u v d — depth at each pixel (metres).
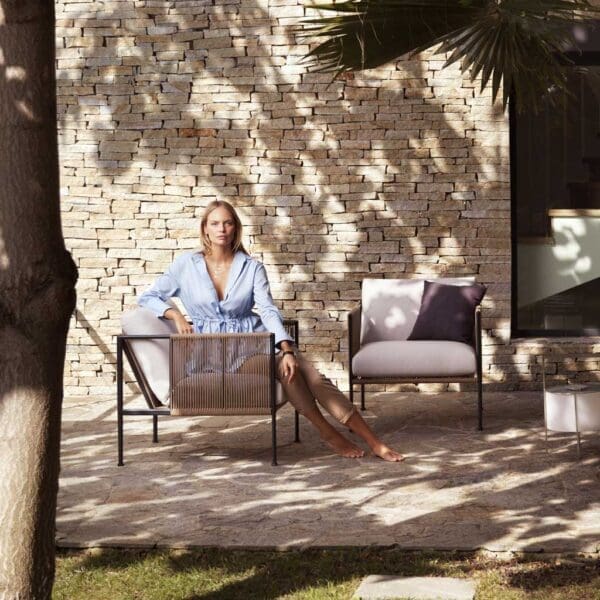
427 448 5.63
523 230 7.62
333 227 7.53
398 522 4.18
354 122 7.46
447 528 4.07
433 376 6.16
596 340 7.48
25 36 2.49
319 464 5.30
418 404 7.01
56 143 2.58
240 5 7.48
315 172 7.52
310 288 7.57
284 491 4.75
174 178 7.59
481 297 6.59
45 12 2.51
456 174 7.45
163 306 5.63
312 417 5.51
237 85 7.52
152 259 7.64
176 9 7.53
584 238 7.59
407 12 3.99
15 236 2.51
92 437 6.15
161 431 6.30
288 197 7.54
